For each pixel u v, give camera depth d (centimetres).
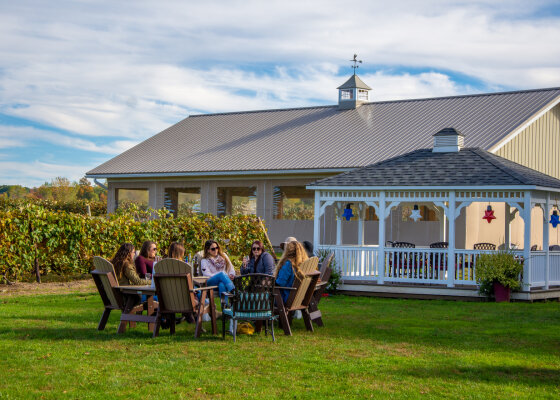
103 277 1003
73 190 6150
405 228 2361
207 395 658
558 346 938
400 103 2973
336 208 1841
